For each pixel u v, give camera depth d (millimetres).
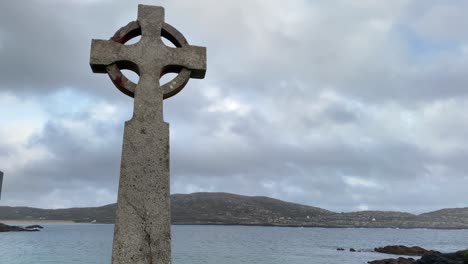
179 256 18344
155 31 1990
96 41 1936
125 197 1748
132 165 1785
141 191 1763
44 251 19828
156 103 1883
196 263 15508
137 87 1894
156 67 1939
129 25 1997
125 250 1696
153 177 1785
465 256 10703
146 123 1843
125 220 1727
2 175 2547
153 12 2018
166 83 1941
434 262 11258
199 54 1999
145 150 1810
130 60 1931
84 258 16594
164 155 1817
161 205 1761
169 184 1798
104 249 21312
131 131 1821
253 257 18453
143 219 1735
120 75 1918
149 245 1714
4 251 19609
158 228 1735
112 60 1921
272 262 16484
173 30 2021
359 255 20219
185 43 2010
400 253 21250
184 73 1970
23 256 17359
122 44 1946
